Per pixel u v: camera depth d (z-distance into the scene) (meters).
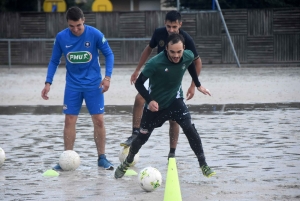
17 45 76.69
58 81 52.16
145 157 21.66
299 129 27.58
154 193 16.56
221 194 16.16
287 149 22.77
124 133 27.23
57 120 31.81
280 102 38.09
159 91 17.80
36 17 76.56
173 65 17.36
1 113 34.78
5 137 26.47
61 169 19.77
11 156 22.22
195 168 19.70
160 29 21.23
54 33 76.56
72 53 19.95
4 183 17.92
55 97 41.91
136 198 15.97
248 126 28.67
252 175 18.47
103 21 76.19
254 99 39.56
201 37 74.50
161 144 24.31
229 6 81.31
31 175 19.03
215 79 52.19
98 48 20.33
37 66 74.50
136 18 75.75
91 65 20.20
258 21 73.44
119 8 103.12
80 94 20.28
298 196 15.80
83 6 105.75
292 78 51.75
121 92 43.75
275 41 73.44
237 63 69.31
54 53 20.44
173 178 15.17
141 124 18.22
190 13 74.12
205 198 15.76
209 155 21.77
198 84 19.14
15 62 76.94
